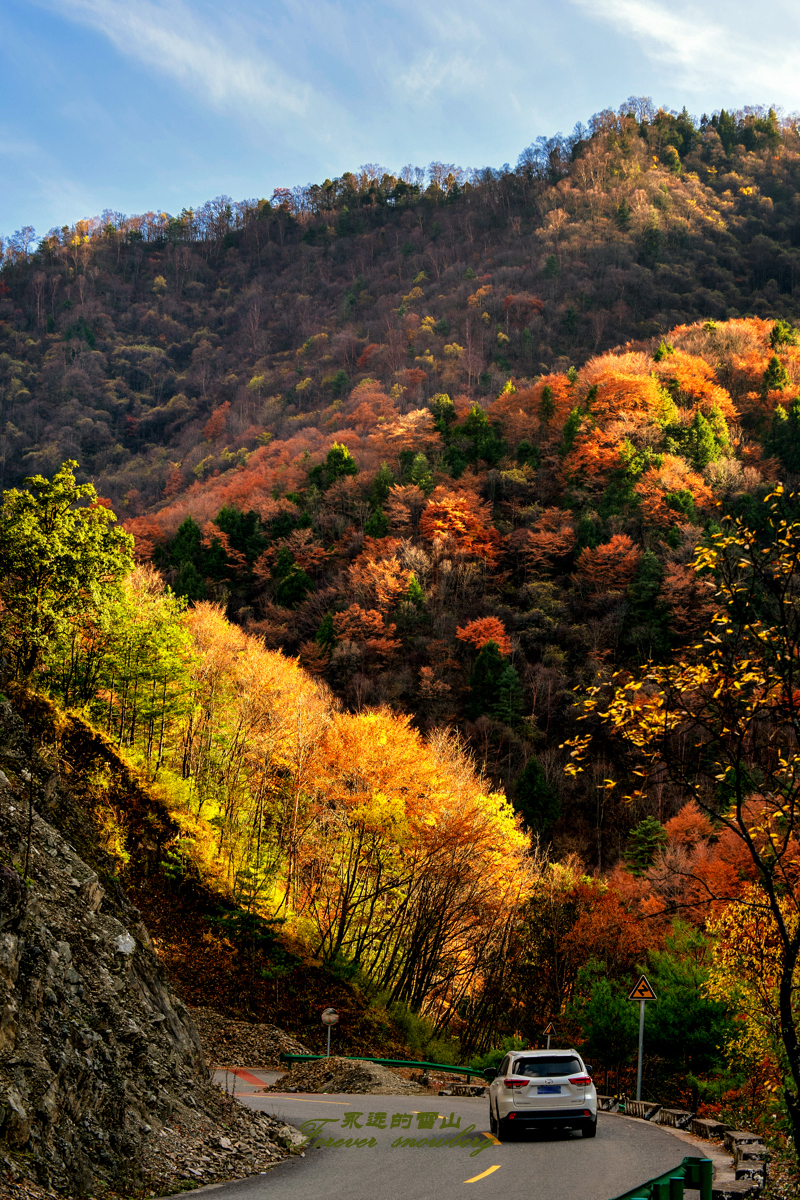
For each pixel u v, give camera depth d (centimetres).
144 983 1364
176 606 4212
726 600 871
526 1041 3603
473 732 7862
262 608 9569
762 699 855
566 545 10338
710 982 2034
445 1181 984
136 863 3328
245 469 15125
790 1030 841
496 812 3953
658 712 884
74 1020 1030
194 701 4250
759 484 10450
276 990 3275
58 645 3706
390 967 3866
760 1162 1100
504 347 19838
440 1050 3497
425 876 3734
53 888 1288
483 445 12475
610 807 7200
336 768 3822
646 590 9219
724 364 14288
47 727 3331
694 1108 2475
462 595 10012
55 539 3459
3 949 948
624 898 4366
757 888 1667
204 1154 1033
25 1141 794
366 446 13700
